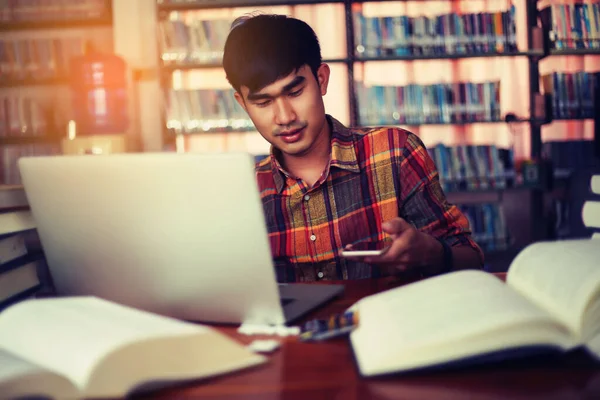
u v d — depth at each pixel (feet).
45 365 1.78
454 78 11.10
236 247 2.38
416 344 1.83
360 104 10.50
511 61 11.08
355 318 2.33
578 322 1.87
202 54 10.60
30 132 10.82
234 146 11.25
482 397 1.66
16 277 3.05
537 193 11.14
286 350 2.18
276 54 3.84
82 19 10.87
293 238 4.48
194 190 2.34
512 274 2.49
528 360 1.91
